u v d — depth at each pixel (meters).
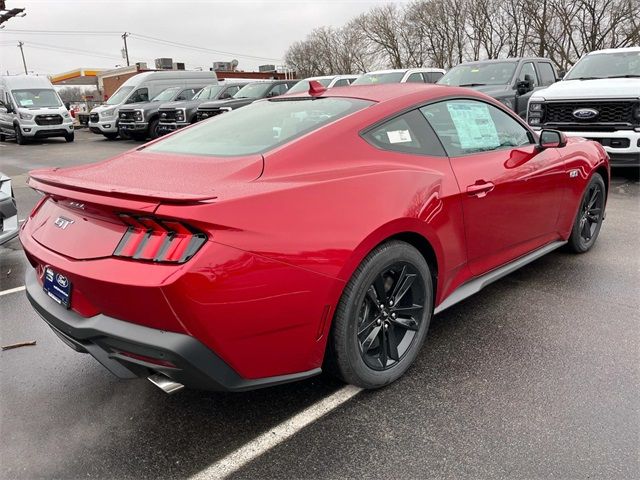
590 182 4.33
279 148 2.44
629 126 7.05
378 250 2.42
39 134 18.17
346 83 15.12
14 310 3.78
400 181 2.56
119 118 18.41
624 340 3.06
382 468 2.10
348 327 2.35
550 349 2.98
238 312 1.98
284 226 2.09
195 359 1.96
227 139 2.74
